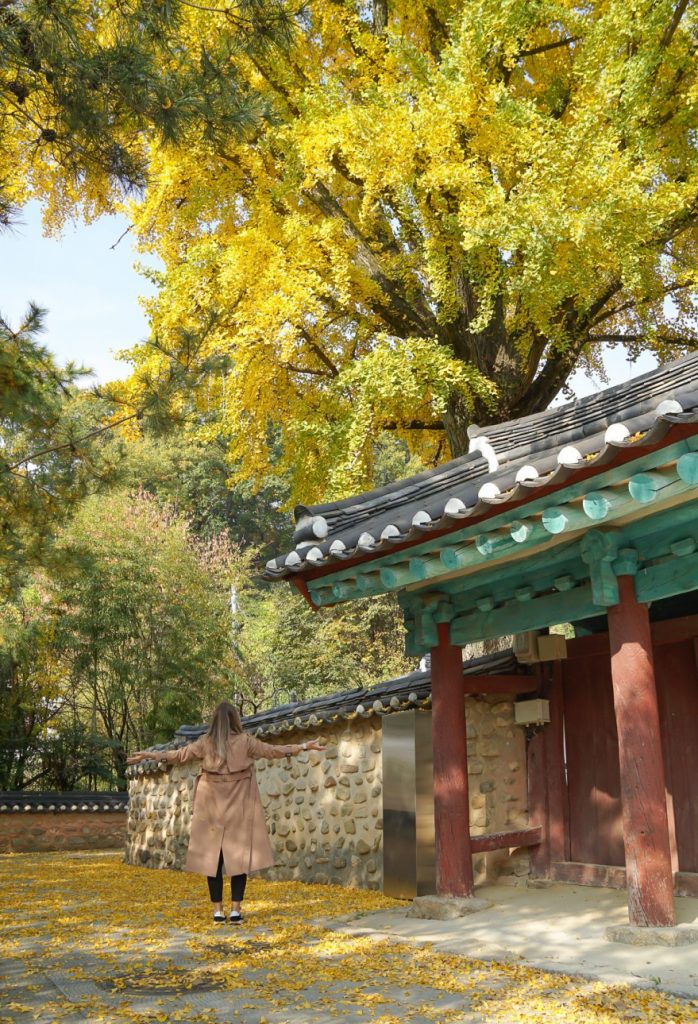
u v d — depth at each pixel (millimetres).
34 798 16609
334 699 8844
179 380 7625
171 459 34562
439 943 5059
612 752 6379
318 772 8711
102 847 17078
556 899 5934
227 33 7297
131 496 22719
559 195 9422
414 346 10891
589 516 4305
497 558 5082
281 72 11633
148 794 12320
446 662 6312
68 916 6516
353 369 10938
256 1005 3758
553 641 6801
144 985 4145
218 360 7617
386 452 32219
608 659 6543
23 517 9102
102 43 7035
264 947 5055
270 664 25094
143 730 19875
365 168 10398
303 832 8852
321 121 10406
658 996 3693
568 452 4098
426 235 11492
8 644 17859
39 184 12023
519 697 7273
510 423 7996
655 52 10281
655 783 4656
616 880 6066
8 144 9586
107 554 19078
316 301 11023
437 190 10555
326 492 11133
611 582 4895
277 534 39000
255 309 11094
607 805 6344
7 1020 3535
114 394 8031
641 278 10586
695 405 3592
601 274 11617
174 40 6453
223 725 6020
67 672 19391
